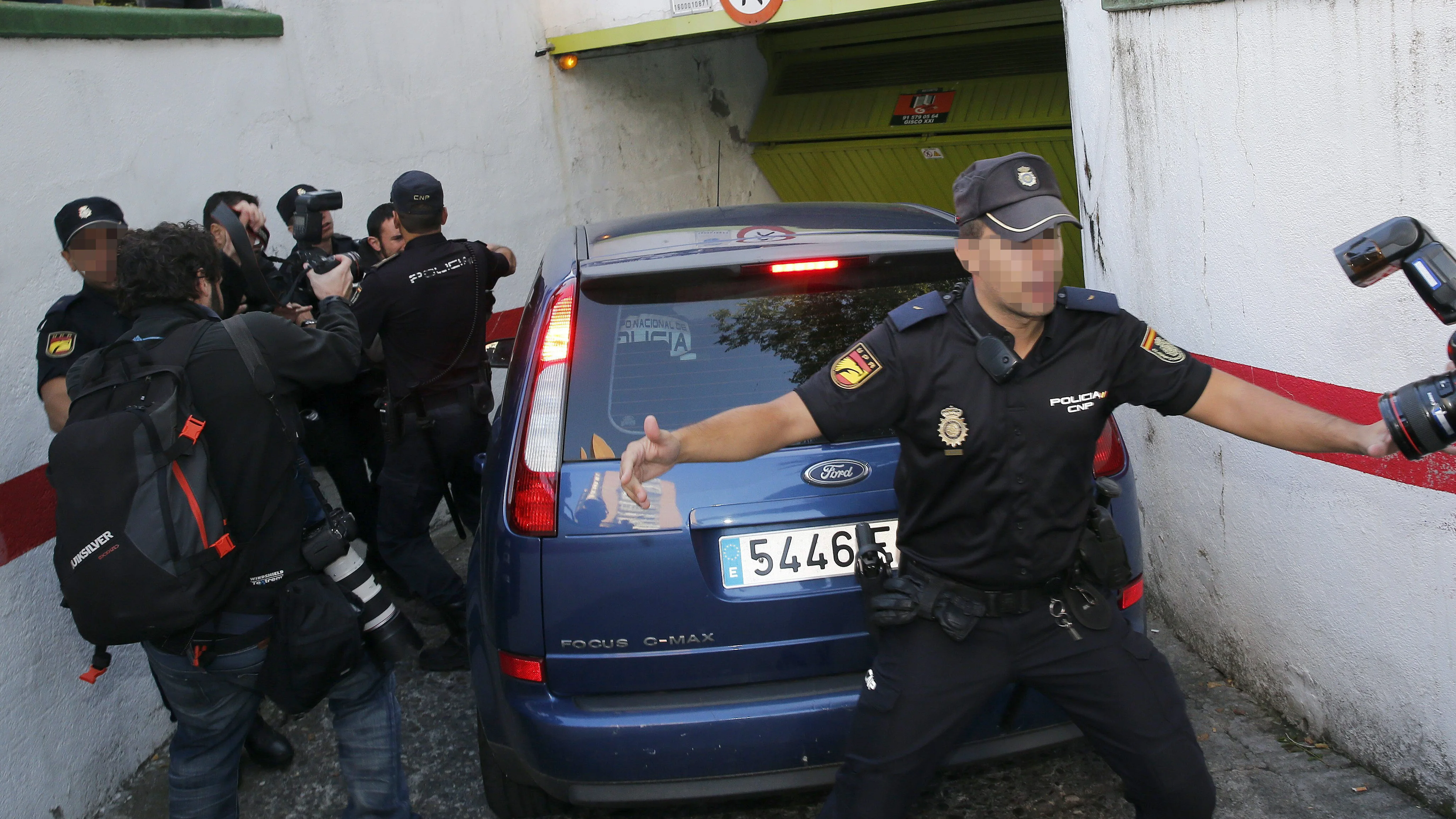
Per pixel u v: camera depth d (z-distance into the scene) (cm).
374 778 246
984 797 268
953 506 187
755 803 274
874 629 201
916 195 685
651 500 225
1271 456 267
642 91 652
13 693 268
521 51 571
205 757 234
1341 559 248
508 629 231
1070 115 585
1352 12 218
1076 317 185
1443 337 209
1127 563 193
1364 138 220
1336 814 241
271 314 258
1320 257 238
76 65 323
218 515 210
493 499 243
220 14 387
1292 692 275
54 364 263
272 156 419
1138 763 189
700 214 322
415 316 342
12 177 293
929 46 652
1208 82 271
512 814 277
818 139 694
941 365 182
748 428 180
